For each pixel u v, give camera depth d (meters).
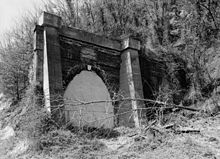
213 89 13.57
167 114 12.66
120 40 15.07
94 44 13.99
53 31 12.54
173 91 14.05
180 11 16.94
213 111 12.04
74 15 18.34
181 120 11.64
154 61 15.74
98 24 17.72
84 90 13.00
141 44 16.00
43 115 10.25
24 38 15.38
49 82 11.38
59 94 11.34
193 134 9.64
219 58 13.98
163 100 14.03
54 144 9.39
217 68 13.81
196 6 15.47
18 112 12.41
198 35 15.09
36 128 9.87
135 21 17.98
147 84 15.01
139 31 17.28
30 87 11.73
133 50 14.73
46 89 11.40
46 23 12.36
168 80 15.28
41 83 11.73
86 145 9.47
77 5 18.94
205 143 8.73
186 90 14.72
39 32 12.45
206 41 14.84
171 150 8.38
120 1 18.33
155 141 9.16
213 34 14.76
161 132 9.63
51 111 10.66
